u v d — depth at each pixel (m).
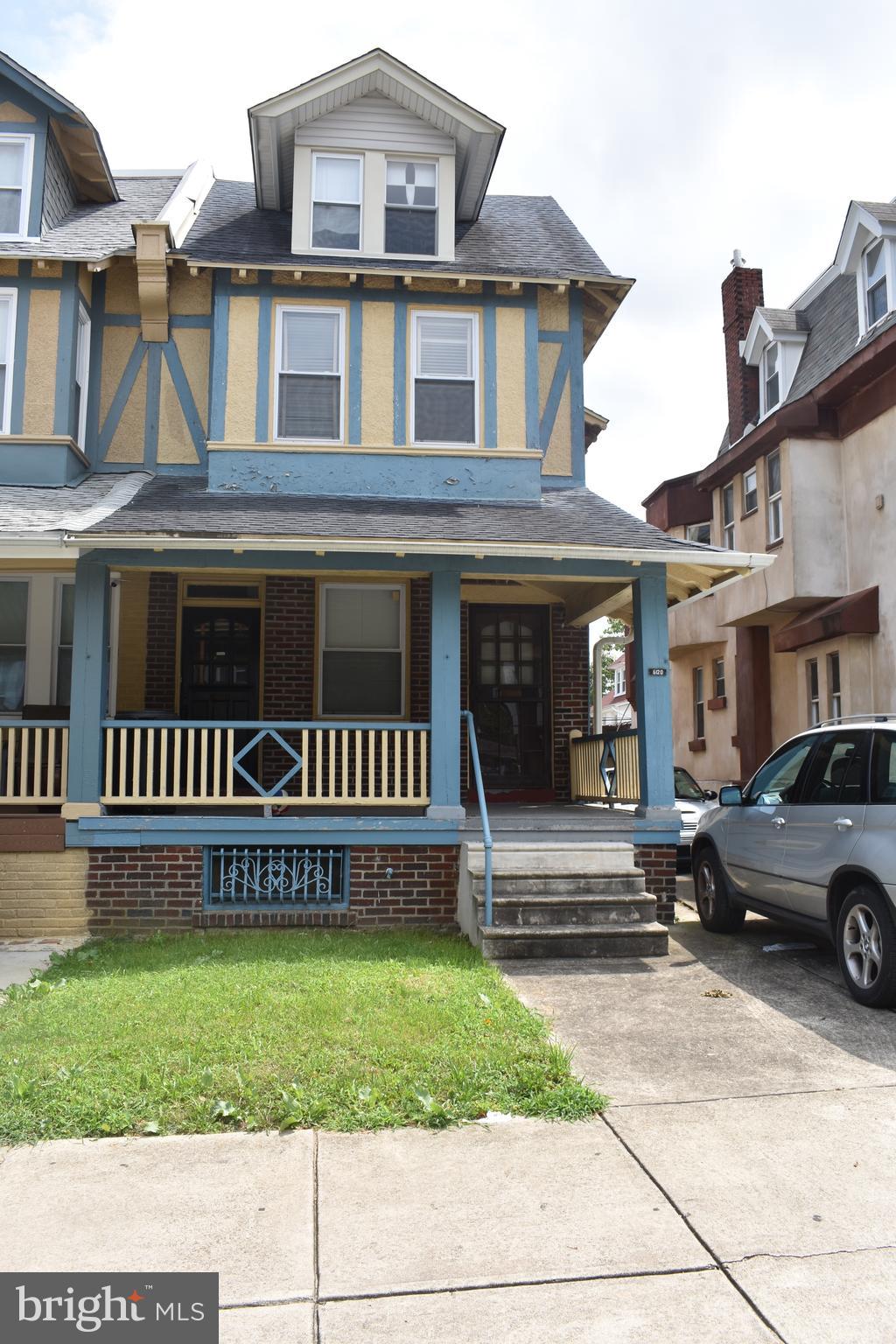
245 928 8.98
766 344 17.59
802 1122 4.51
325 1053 5.12
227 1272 3.31
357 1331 3.00
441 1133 4.41
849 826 6.54
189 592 12.11
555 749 12.64
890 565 13.14
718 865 8.63
